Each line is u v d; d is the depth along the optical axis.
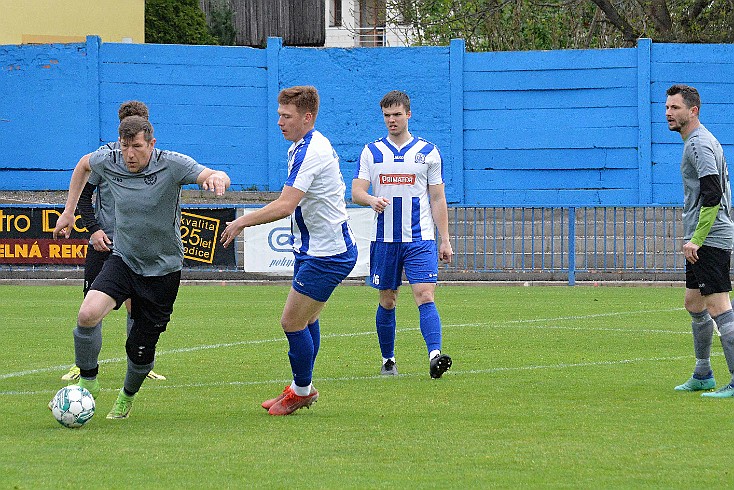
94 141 66.19
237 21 112.00
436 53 65.69
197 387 25.45
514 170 65.56
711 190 22.77
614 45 89.31
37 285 56.72
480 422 20.69
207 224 57.03
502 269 59.88
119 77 66.25
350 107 66.44
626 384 25.62
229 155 66.69
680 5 81.56
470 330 37.44
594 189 65.00
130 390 21.16
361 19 121.12
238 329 38.00
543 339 34.88
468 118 65.69
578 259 59.72
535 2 83.25
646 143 64.31
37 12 73.62
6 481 15.71
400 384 25.86
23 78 66.12
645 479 15.95
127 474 16.20
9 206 56.91
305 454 17.73
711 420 20.78
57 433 19.56
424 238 26.94
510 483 15.70
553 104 65.06
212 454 17.72
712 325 24.20
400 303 48.28
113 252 20.89
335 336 35.84
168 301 20.81
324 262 21.22
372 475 16.19
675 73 64.00
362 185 27.14
